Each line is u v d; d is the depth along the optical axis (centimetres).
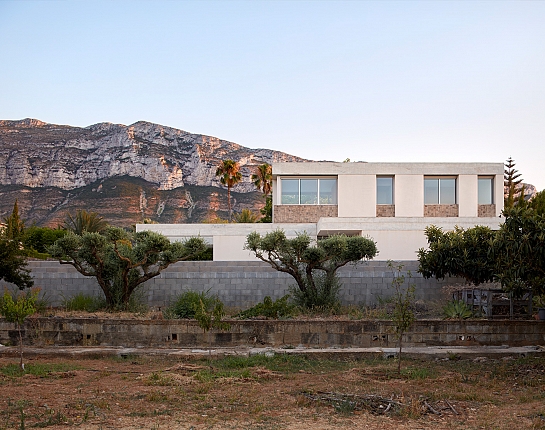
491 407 1022
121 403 1022
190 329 1728
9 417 908
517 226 1487
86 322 1747
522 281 1548
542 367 1398
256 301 2281
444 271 2061
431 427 887
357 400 1046
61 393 1102
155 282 2289
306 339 1714
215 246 3306
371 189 3500
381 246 2962
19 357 1603
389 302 2186
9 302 1372
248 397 1082
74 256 2098
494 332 1722
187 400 1052
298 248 2102
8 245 2189
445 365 1470
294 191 3572
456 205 3553
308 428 869
